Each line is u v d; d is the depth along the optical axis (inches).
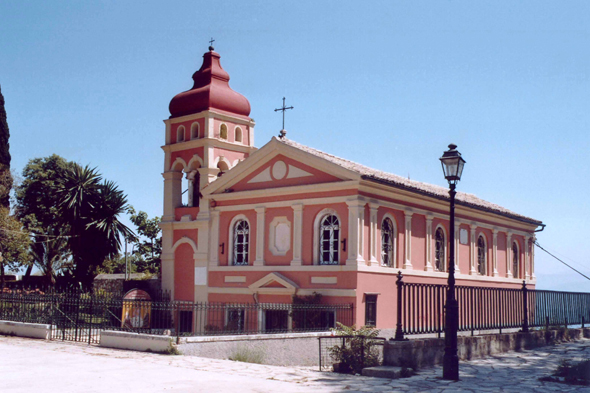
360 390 448.5
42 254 1630.2
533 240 1496.1
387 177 1093.8
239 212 1080.2
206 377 482.9
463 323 696.4
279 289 985.5
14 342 717.9
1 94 1576.0
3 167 1562.5
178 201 1206.3
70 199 1424.7
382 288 968.9
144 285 1248.8
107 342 686.5
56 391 416.2
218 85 1203.2
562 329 882.1
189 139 1181.7
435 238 1123.9
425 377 529.3
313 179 983.0
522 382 502.9
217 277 1088.8
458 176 573.9
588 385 489.1
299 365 741.3
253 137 1226.0
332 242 960.9
